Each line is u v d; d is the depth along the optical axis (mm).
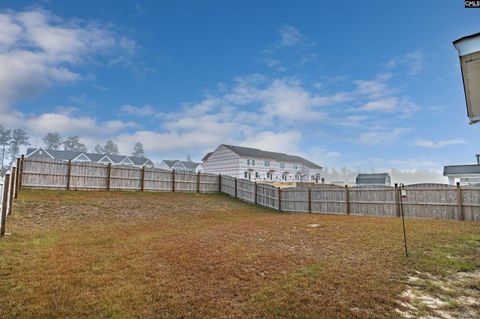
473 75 4828
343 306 3539
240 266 5266
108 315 3250
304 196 17891
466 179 27359
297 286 4238
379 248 6543
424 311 3430
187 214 14203
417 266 5199
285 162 50219
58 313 3258
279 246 6926
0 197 6984
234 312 3387
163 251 6340
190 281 4461
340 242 7281
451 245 6746
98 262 5398
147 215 12812
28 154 36781
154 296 3830
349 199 15742
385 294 3926
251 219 13258
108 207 13234
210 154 50688
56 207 11766
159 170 20281
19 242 6641
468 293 4004
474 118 6742
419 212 13164
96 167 17359
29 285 4090
